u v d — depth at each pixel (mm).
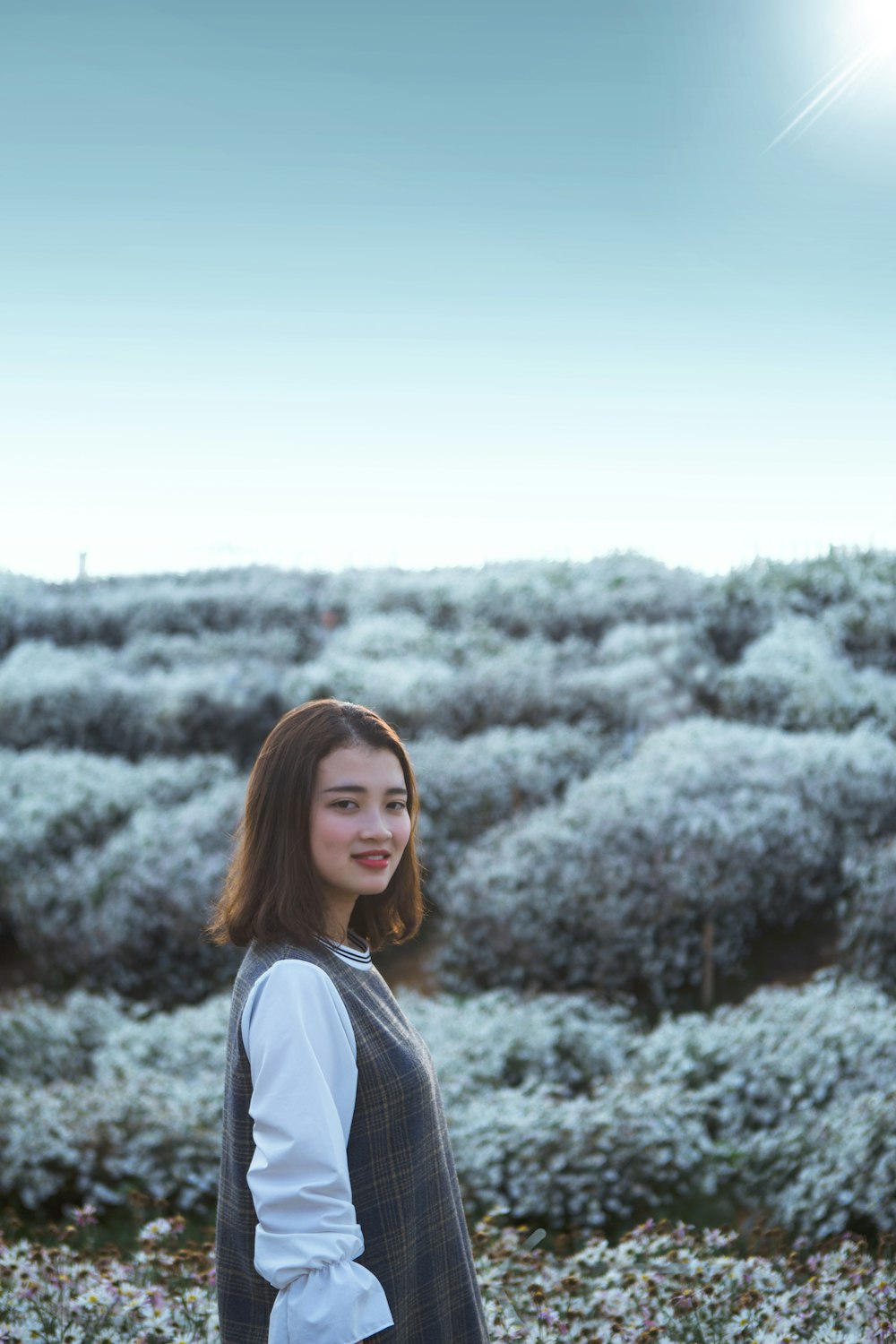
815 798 8195
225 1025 7223
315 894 1565
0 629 16219
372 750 1613
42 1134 5191
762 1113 5445
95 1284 2934
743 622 12812
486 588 14828
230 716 12477
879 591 11867
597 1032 6691
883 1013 5945
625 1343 2760
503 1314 2850
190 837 9156
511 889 7953
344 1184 1326
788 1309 2891
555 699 11336
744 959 7785
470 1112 5410
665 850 7691
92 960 8688
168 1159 5094
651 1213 4738
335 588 16188
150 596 16781
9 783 10641
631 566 14594
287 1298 1276
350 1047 1441
